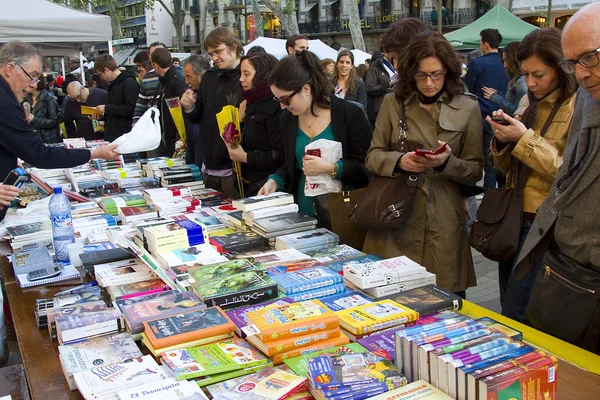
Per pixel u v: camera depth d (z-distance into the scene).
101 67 6.29
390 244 2.52
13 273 2.49
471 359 1.30
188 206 3.18
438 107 2.44
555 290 1.83
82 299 2.04
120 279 2.18
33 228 2.91
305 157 2.79
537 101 2.33
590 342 1.76
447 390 1.29
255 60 3.32
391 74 7.02
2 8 6.75
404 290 2.01
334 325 1.65
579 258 1.80
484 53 5.86
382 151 2.52
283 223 2.66
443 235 2.45
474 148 2.43
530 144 2.14
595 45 1.56
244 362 1.53
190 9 45.75
